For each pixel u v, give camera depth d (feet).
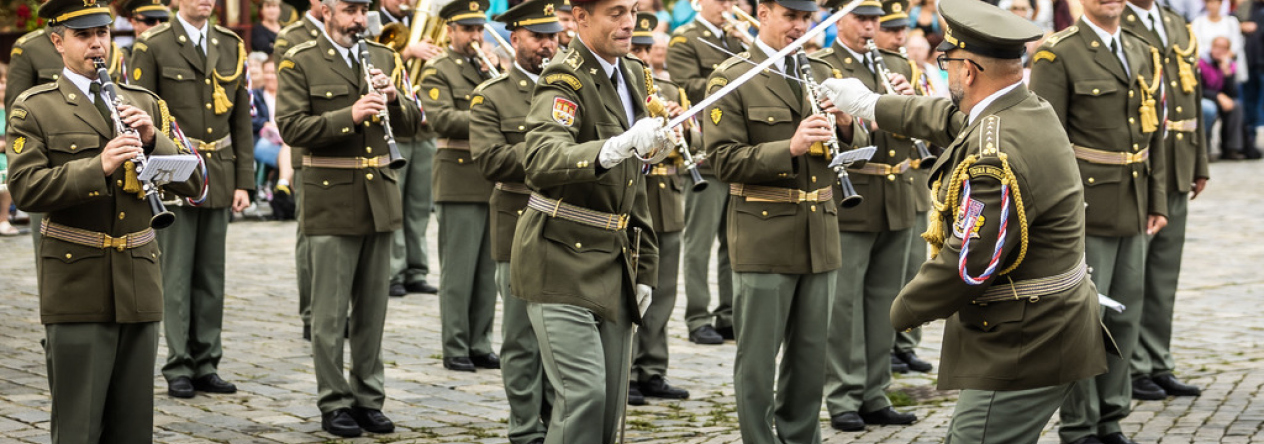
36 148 26.81
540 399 33.37
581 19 26.66
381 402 35.42
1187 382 38.52
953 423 23.70
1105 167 33.68
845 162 29.19
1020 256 22.48
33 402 36.35
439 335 46.52
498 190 35.01
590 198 26.35
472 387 39.96
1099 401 33.22
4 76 61.67
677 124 24.97
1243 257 59.16
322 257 34.99
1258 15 93.61
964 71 23.38
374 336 35.40
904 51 40.04
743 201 30.99
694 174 29.96
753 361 30.96
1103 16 33.47
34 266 57.26
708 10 46.96
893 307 23.38
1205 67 92.17
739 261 30.91
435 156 42.50
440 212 42.24
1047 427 35.35
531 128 26.00
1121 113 33.63
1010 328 22.84
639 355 38.73
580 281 26.25
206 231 39.37
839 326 35.22
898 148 35.68
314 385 39.68
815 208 30.73
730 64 31.17
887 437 34.27
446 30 47.80
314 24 41.06
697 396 38.96
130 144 26.22
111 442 28.63
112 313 27.58
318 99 35.35
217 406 37.24
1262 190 79.20
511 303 32.76
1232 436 32.55
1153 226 35.06
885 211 35.53
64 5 27.14
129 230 27.73
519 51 34.60
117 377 28.35
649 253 27.91
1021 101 23.12
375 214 35.12
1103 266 33.91
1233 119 92.63
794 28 30.76
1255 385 37.70
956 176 22.65
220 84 39.86
